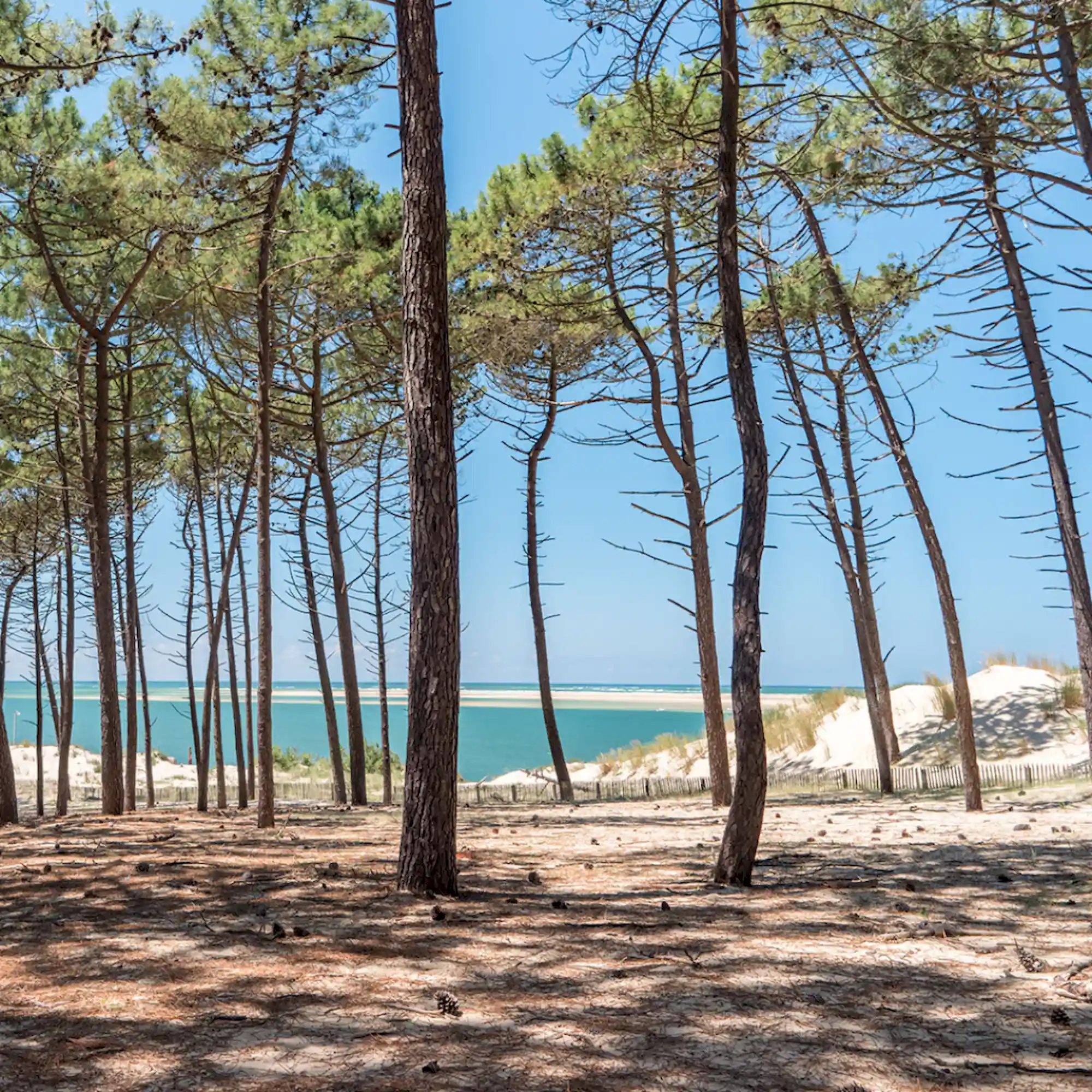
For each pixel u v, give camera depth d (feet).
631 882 24.89
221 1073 11.14
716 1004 13.74
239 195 46.83
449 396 24.89
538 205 56.34
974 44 30.17
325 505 70.38
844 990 14.34
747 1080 10.84
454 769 23.73
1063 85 28.81
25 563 77.82
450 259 61.41
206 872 26.91
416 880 23.09
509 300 61.52
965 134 30.30
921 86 31.04
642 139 49.55
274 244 51.29
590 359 65.46
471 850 32.53
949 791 58.65
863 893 22.40
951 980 14.84
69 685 69.05
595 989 14.56
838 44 29.35
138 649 76.74
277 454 72.90
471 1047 11.98
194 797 92.22
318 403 69.05
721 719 56.54
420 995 14.28
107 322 53.21
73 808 85.40
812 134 33.27
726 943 17.53
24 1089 10.69
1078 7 27.35
